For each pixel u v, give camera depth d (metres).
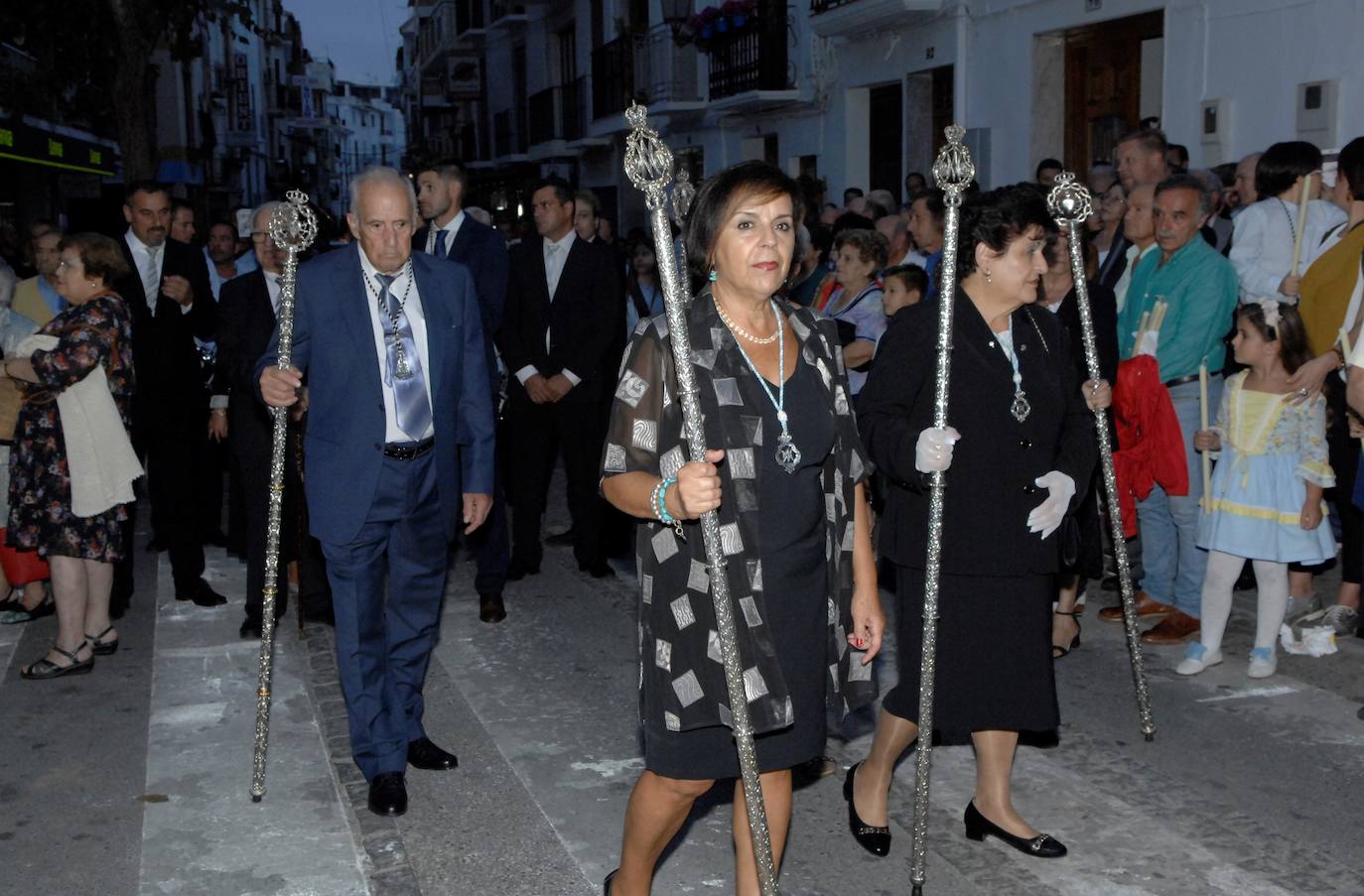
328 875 4.03
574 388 7.18
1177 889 3.81
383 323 4.39
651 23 22.42
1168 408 5.66
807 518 3.16
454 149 39.53
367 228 4.30
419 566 4.59
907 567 3.87
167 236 7.07
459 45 35.97
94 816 4.46
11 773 4.84
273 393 4.24
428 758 4.80
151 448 6.95
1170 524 6.15
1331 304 5.86
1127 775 4.59
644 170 2.80
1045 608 3.85
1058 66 12.38
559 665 5.96
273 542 4.50
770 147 18.78
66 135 19.31
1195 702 5.26
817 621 3.18
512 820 4.40
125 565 6.75
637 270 10.63
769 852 2.92
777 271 3.09
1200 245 5.99
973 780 4.61
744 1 18.11
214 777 4.77
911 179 12.69
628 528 7.96
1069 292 5.50
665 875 4.00
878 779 4.07
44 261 7.52
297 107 65.94
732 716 3.05
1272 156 6.57
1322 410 5.40
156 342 6.84
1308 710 5.14
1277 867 3.92
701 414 2.97
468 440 4.64
